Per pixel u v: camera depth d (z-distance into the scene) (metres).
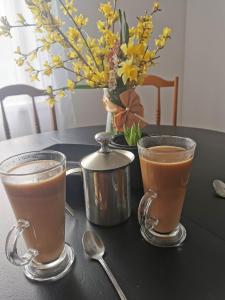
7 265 0.30
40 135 0.75
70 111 1.26
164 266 0.29
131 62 0.39
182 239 0.32
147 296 0.25
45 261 0.30
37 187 0.27
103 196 0.34
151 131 0.73
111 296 0.26
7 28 0.43
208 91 1.45
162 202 0.32
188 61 1.50
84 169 0.34
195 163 0.53
